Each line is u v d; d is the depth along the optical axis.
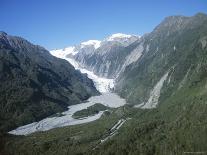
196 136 197.00
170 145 199.62
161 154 196.00
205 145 188.62
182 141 199.38
